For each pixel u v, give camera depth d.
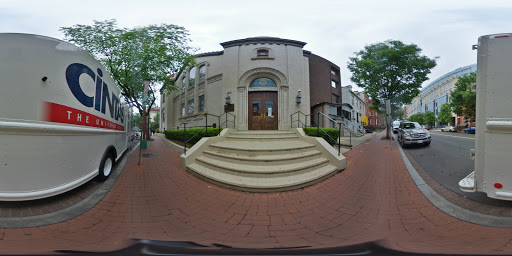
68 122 3.50
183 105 17.52
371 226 2.96
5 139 3.02
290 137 8.57
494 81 3.00
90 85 4.12
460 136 16.34
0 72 3.00
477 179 3.18
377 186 4.52
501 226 2.78
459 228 2.85
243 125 11.55
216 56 13.45
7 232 2.66
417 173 5.37
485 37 3.06
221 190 4.38
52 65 3.30
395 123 22.61
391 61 13.29
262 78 12.10
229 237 2.70
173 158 7.86
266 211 3.44
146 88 6.71
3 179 3.02
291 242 2.59
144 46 11.20
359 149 9.70
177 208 3.52
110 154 5.25
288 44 12.25
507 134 2.96
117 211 3.37
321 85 16.86
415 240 2.60
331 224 3.03
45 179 3.22
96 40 10.96
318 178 4.85
